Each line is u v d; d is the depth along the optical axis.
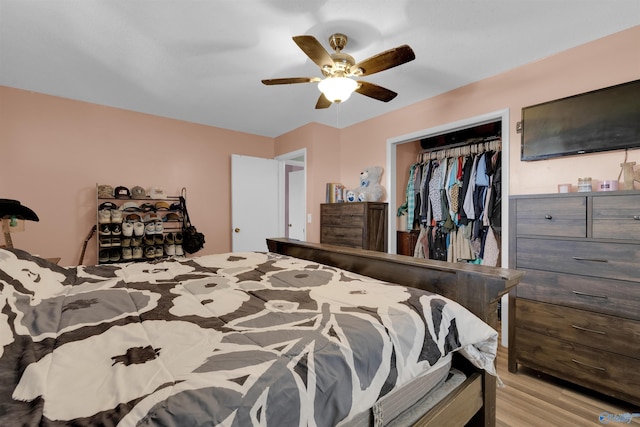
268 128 3.95
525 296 1.98
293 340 0.85
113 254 2.95
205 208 3.78
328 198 3.68
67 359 0.76
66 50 2.05
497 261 2.99
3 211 2.03
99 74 2.41
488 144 3.18
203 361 0.74
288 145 4.11
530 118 2.22
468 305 1.26
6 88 2.63
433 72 2.40
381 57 1.59
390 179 3.30
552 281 1.86
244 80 2.52
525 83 2.28
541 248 1.91
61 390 0.63
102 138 3.09
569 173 2.08
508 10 1.68
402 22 1.78
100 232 2.92
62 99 2.88
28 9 1.64
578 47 2.03
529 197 1.96
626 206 1.60
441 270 1.35
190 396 0.61
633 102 1.79
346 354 0.83
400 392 1.00
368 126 3.55
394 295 1.24
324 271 1.67
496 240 3.01
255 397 0.65
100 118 3.08
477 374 1.24
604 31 1.87
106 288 1.39
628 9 1.66
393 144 3.30
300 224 5.14
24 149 2.71
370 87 1.93
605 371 1.66
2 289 1.03
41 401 0.59
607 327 1.66
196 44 1.99
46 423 0.53
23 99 2.70
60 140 2.88
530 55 2.15
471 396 1.18
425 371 1.06
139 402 0.59
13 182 2.67
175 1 1.59
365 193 3.29
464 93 2.64
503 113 2.38
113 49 2.04
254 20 1.75
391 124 3.28
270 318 1.02
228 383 0.66
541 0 1.60
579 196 1.76
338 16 1.72
